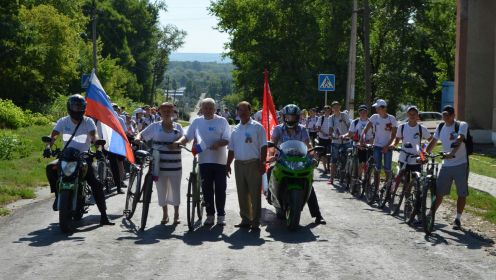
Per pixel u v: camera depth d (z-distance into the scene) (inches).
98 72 2326.5
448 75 2281.0
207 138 395.9
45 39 1787.6
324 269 288.7
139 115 824.3
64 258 302.7
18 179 598.2
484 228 410.0
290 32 2016.5
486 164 851.4
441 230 398.9
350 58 1018.1
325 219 431.2
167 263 296.4
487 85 1190.3
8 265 288.2
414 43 1784.0
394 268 293.1
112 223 397.4
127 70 3262.8
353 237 367.6
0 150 784.9
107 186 550.0
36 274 272.8
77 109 385.7
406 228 402.0
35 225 391.9
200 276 273.3
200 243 344.2
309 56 1983.3
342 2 1844.2
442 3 1995.6
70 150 374.0
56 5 2244.1
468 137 403.2
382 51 1845.5
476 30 1189.7
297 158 391.5
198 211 402.9
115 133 475.5
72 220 404.2
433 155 403.5
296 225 379.2
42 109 1742.1
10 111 1254.3
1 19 1557.6
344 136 591.8
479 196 542.3
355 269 289.9
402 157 455.8
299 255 316.8
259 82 2064.5
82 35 3078.2
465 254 327.6
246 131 391.9
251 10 2084.2
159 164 392.8
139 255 311.7
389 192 476.7
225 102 4495.6
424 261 309.3
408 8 1772.9
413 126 455.2
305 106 2010.3
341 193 577.6
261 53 2027.6
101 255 310.3
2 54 1572.3
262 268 288.8
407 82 1782.7
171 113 398.9
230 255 315.0
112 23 3208.7
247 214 395.9
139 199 417.4
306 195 392.5
